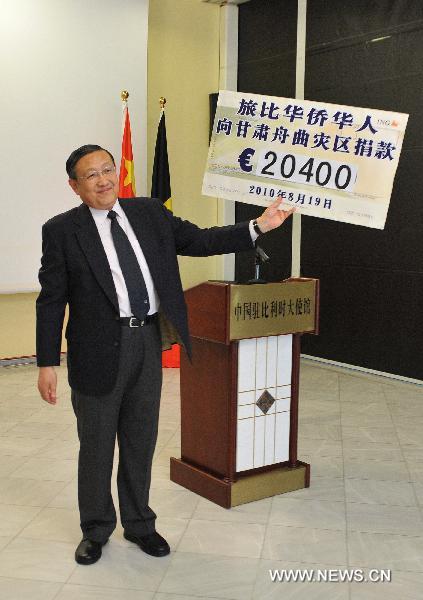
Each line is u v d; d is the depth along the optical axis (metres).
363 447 3.65
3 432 3.86
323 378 5.26
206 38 6.46
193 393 3.02
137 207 2.29
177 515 2.78
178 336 2.29
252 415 2.91
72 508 2.86
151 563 2.38
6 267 5.26
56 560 2.40
